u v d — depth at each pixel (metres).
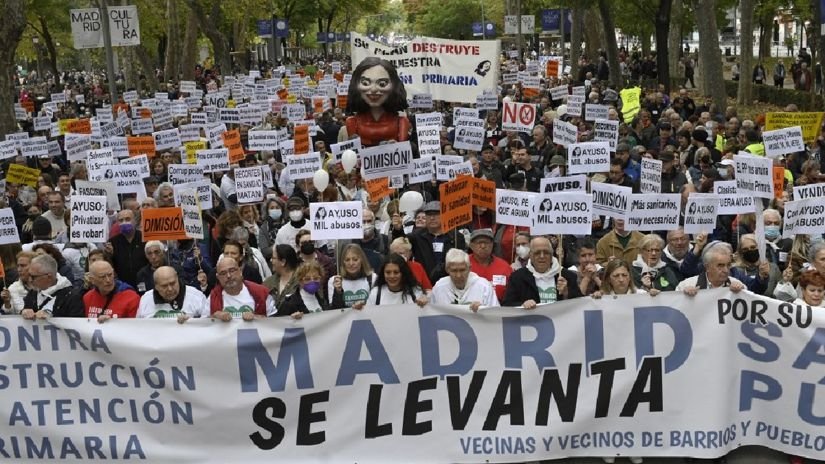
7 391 8.48
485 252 10.34
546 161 18.53
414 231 12.16
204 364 8.44
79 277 11.60
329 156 17.67
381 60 18.31
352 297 9.88
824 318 8.12
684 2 48.72
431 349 8.43
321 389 8.46
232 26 67.81
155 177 16.66
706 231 10.73
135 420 8.50
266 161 19.44
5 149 18.59
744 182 10.84
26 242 14.29
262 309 9.55
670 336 8.32
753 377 8.33
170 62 52.00
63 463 8.55
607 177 15.36
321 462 8.50
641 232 12.35
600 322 8.35
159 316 9.28
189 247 12.13
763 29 54.16
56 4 56.78
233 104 30.20
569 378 8.40
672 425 8.38
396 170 13.59
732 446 8.41
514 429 8.44
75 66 107.25
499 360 8.41
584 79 46.94
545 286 9.62
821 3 20.67
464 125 17.95
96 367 8.46
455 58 24.48
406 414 8.48
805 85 41.34
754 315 8.25
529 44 89.50
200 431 8.49
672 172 15.51
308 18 86.38
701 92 43.28
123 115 25.19
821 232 9.98
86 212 11.17
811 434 8.24
